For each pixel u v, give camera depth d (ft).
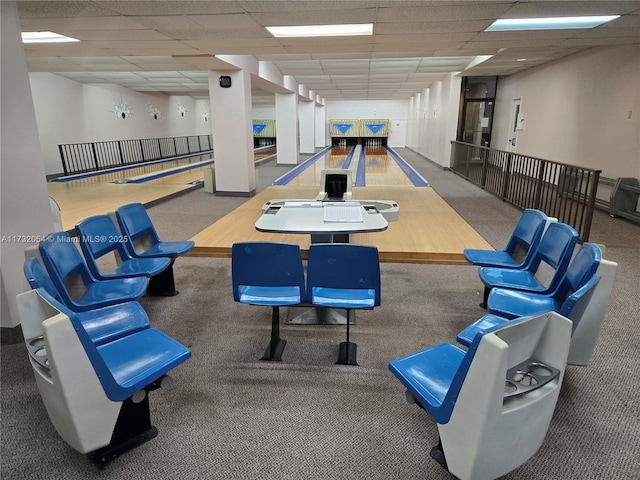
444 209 20.59
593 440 6.08
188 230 17.74
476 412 4.42
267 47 17.89
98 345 6.32
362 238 15.51
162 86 45.39
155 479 5.42
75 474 5.50
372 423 6.47
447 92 38.52
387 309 10.37
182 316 10.06
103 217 9.71
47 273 6.82
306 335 9.13
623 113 20.70
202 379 7.57
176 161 49.52
